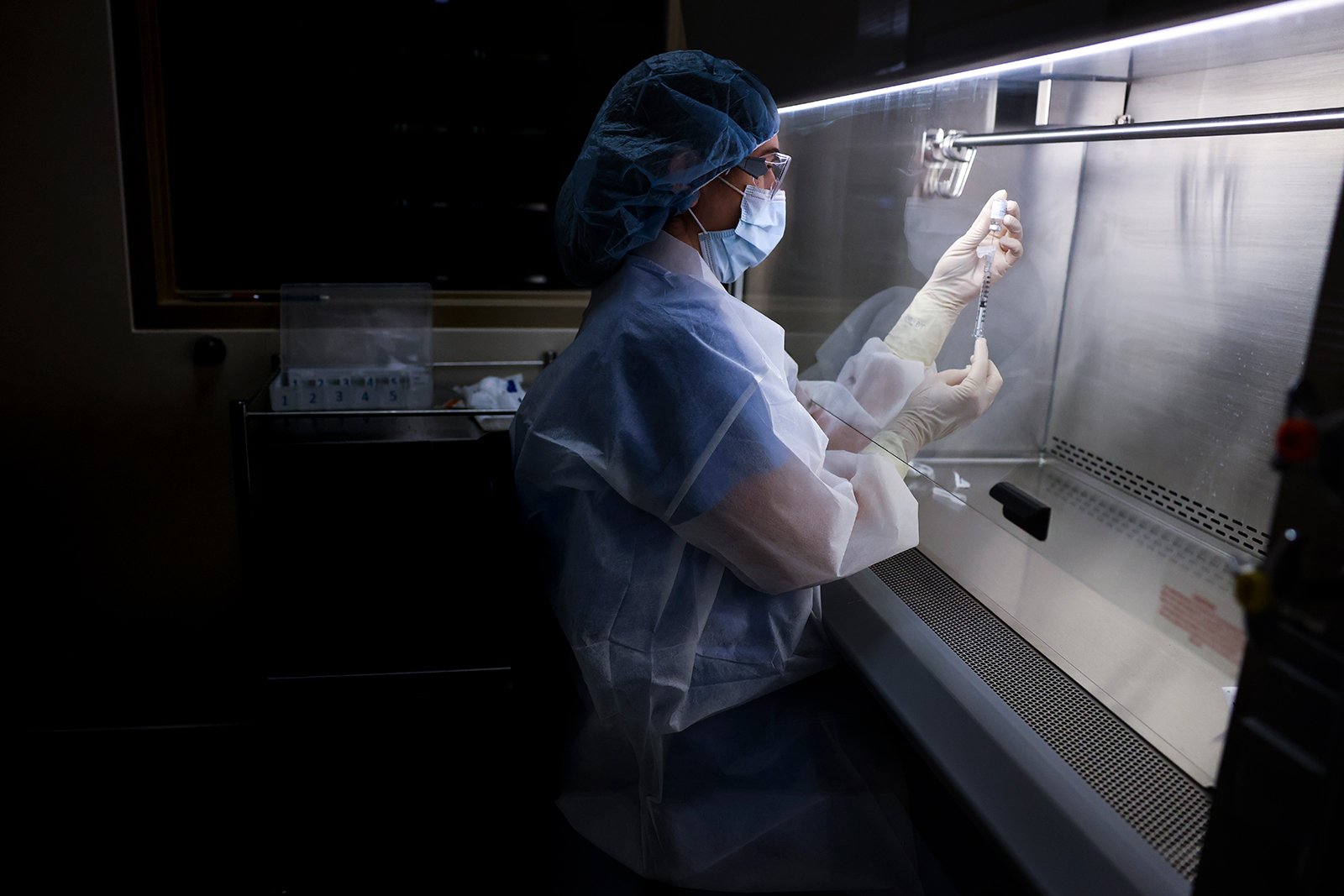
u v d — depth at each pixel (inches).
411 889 65.7
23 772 77.8
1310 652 19.0
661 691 40.8
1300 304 35.1
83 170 81.0
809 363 62.0
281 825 72.1
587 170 42.8
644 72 43.0
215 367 86.9
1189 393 41.0
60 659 91.1
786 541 39.0
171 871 66.9
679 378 38.7
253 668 81.8
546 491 45.7
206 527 90.4
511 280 94.6
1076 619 37.0
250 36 84.0
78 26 78.2
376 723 84.6
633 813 43.6
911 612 42.7
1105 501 45.6
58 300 83.4
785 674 44.1
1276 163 35.8
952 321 46.8
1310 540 19.1
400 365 78.0
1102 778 30.6
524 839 46.9
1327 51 31.6
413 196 90.9
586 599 41.3
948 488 47.1
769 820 41.6
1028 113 42.7
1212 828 22.3
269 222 88.5
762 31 54.6
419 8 86.2
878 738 43.1
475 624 79.6
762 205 46.1
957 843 38.4
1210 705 30.2
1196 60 35.3
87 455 87.0
